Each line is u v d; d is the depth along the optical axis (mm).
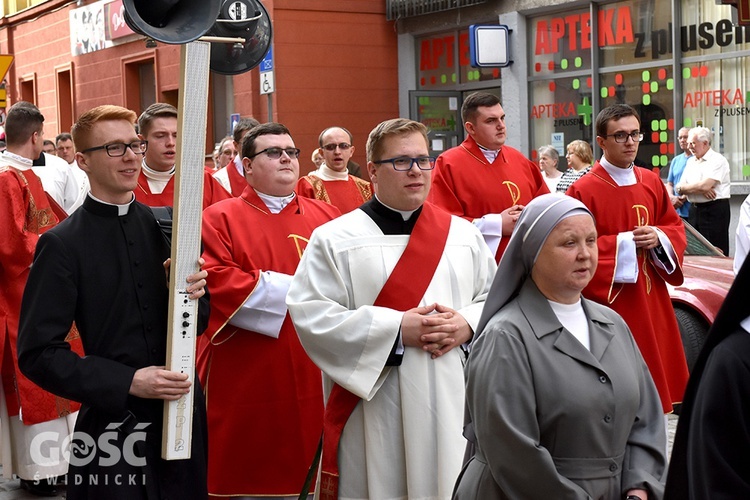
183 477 4391
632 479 3762
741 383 2908
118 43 23734
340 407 4711
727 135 15102
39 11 27469
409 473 4578
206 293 4535
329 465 4719
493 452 3686
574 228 3779
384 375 4629
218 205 6125
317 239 4812
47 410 7184
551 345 3779
